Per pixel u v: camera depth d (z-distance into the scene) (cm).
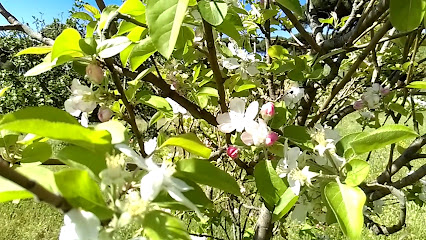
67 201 17
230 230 95
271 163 33
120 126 21
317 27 63
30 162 27
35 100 248
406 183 44
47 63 29
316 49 47
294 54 58
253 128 33
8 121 17
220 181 23
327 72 46
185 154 58
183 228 18
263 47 68
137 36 31
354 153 28
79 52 28
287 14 44
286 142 32
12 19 47
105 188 19
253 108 34
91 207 17
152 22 23
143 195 19
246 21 52
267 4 52
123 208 18
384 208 120
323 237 84
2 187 16
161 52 23
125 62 32
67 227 18
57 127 17
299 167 32
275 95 51
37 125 16
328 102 46
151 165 20
